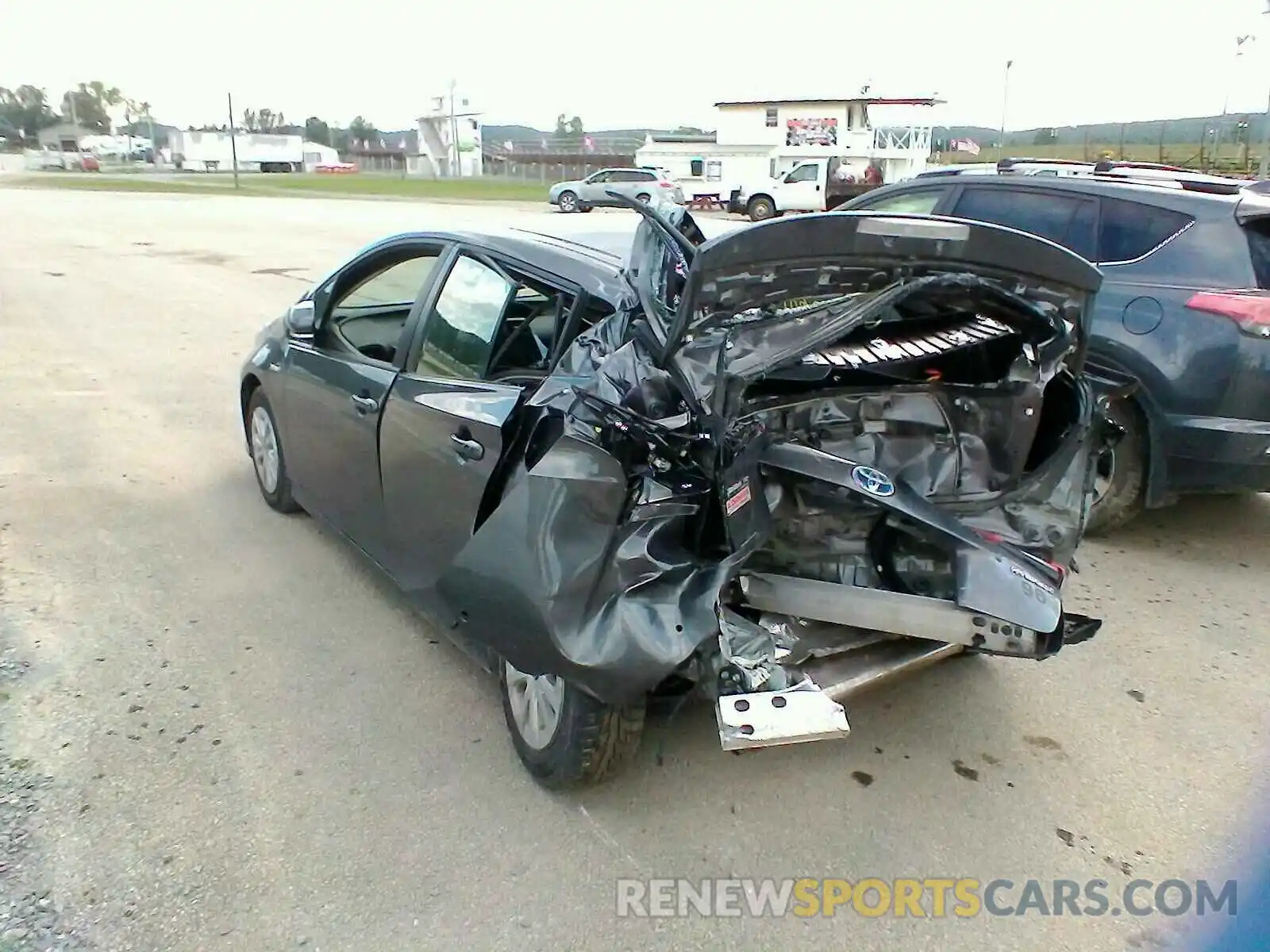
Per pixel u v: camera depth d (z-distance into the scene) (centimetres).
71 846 296
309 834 305
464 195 4419
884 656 311
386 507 394
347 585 469
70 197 3897
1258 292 492
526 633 287
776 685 279
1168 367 508
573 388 297
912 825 319
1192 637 447
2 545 503
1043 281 299
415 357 391
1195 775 347
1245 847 311
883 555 318
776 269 270
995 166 822
